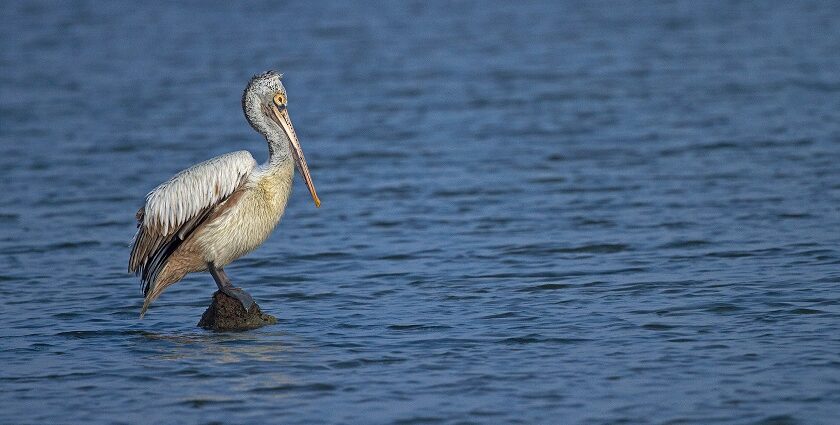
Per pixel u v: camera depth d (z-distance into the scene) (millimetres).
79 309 13531
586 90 29625
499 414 9805
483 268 14938
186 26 44250
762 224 16656
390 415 9820
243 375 10883
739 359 10992
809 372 10578
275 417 9820
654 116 25938
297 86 31750
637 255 15297
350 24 43531
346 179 21078
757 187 19031
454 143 24000
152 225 12266
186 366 11188
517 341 11766
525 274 14555
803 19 41000
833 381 10336
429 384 10555
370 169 21875
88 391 10562
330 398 10242
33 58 37344
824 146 21984
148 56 37406
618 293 13516
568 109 27266
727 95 28016
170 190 12211
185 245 12258
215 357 11453
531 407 9938
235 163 12195
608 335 11883
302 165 12930
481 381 10594
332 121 26859
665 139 23422
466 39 39281
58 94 31000
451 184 20281
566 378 10625
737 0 46656
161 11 48531
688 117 25594
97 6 50406
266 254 16078
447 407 9977
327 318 12859
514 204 18656
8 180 21250
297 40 39938
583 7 46344
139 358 11500
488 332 12109
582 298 13352
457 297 13586
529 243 16156
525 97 28984
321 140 24828
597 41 37969
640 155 22047
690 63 33094
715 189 19047
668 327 12086
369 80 32281
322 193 20078
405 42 38938
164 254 12359
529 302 13258
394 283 14367
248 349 11703
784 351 11172
